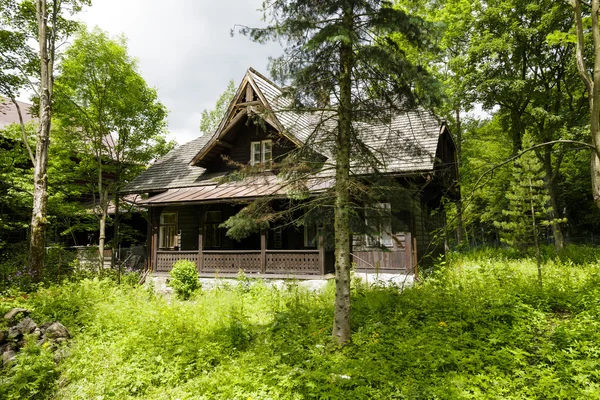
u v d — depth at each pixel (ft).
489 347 19.24
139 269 57.11
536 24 59.52
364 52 19.45
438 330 21.71
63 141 55.77
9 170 55.36
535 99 61.41
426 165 32.63
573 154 75.66
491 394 14.85
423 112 21.79
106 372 19.51
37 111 54.13
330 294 31.91
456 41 68.28
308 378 16.89
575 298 25.99
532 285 29.58
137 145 63.05
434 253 49.49
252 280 41.14
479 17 61.98
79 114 55.31
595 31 17.83
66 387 18.98
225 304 32.09
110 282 41.78
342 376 16.90
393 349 19.62
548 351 18.06
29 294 32.17
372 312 25.71
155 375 19.20
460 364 17.38
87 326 26.25
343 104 21.13
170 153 64.80
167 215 58.23
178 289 40.93
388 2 20.75
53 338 23.59
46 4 45.37
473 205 68.28
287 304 29.30
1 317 24.52
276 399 15.76
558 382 15.47
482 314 23.57
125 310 29.30
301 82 20.76
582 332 19.67
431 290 29.81
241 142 52.49
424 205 47.39
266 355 19.99
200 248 45.80
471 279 33.35
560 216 99.14
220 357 20.61
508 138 74.23
